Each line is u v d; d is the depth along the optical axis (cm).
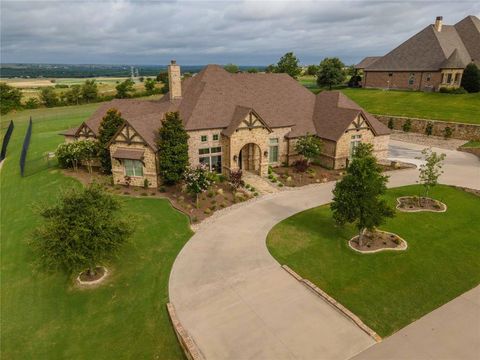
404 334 1548
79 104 10406
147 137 3281
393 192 3222
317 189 3369
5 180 4081
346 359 1421
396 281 1930
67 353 1533
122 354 1514
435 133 5422
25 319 1752
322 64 8650
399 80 7394
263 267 2086
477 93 6266
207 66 4062
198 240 2416
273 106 4072
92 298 1872
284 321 1642
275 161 4016
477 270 2012
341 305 1725
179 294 1858
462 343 1491
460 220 2638
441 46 6756
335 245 2312
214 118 3609
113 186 3425
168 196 3180
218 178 3547
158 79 12119
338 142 3784
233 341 1527
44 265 2147
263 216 2770
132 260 2197
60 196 1922
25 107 9681
